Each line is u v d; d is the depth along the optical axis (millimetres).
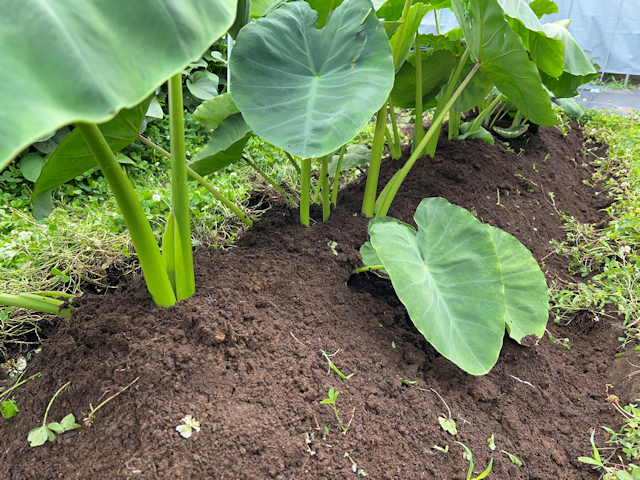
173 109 1135
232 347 1240
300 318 1416
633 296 1752
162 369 1134
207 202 2066
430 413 1257
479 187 2406
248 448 1028
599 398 1452
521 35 2016
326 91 1263
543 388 1482
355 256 1727
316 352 1309
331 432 1123
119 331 1230
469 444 1216
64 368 1202
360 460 1086
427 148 2523
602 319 1756
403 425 1200
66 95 542
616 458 1219
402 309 1620
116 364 1156
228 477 980
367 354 1382
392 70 1242
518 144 3145
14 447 1092
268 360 1242
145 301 1327
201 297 1365
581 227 2377
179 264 1310
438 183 2324
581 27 5957
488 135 2826
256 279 1512
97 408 1095
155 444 1004
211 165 1663
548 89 2736
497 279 1386
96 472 990
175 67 650
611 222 2287
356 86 1232
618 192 2740
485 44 1767
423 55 2188
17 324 1517
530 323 1562
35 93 523
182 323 1257
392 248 1374
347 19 1339
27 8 552
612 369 1543
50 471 1022
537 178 2711
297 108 1226
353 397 1221
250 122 1203
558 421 1373
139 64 620
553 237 2348
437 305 1350
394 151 2547
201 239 1867
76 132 1138
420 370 1424
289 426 1102
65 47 553
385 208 1959
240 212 1811
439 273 1455
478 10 1676
